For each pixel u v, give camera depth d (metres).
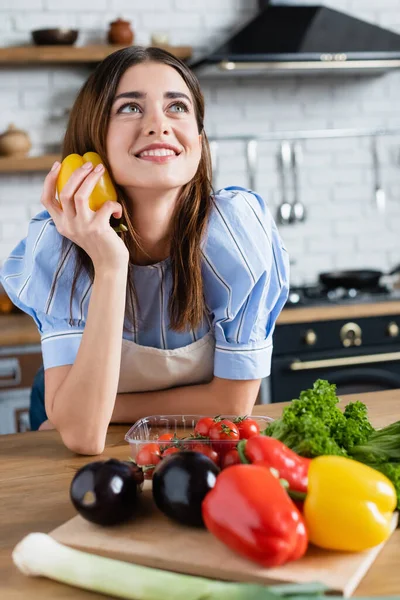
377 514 0.91
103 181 1.39
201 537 0.96
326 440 1.03
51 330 1.54
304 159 3.85
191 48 3.52
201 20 3.68
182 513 0.97
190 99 1.44
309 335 3.15
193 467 0.97
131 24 3.58
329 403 1.11
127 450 1.41
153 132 1.37
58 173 1.41
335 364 3.19
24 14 3.46
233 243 1.56
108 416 1.38
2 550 0.99
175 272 1.54
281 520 0.87
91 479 0.99
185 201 1.52
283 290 1.70
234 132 3.74
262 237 1.61
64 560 0.89
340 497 0.90
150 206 1.47
